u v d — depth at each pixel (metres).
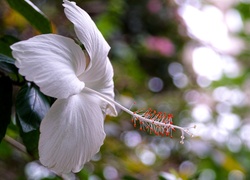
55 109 0.49
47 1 0.94
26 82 0.53
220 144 1.25
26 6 0.58
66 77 0.49
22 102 0.52
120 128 1.04
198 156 1.15
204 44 1.51
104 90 0.54
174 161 1.18
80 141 0.50
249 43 1.62
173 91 1.49
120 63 1.25
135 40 1.42
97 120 0.52
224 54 1.58
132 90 1.24
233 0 1.56
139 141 1.14
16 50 0.48
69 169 0.50
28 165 0.79
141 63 1.51
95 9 1.08
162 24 1.49
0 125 0.52
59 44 0.49
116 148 0.97
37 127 0.51
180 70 1.54
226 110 1.46
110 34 1.13
